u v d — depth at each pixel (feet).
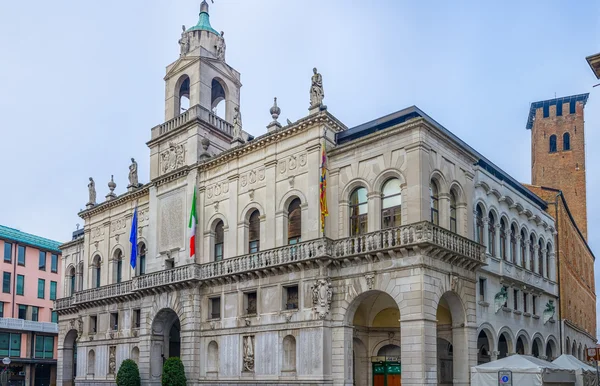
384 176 102.17
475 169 115.85
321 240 102.68
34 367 215.72
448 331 107.04
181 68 145.69
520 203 134.41
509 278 120.67
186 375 121.90
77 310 168.55
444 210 102.42
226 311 119.75
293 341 107.04
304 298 105.19
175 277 128.98
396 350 111.45
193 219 129.29
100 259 166.81
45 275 232.94
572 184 269.85
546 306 140.05
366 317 113.39
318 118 108.58
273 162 117.08
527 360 89.35
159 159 146.61
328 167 110.01
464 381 100.37
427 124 98.32
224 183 127.75
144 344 136.05
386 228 97.04
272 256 110.73
